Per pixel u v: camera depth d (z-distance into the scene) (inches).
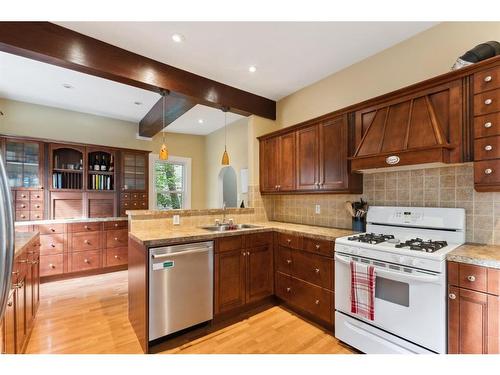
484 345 56.9
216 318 98.7
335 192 104.5
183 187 221.0
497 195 72.4
